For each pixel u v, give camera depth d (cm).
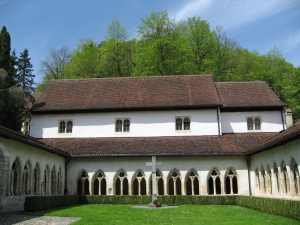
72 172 2764
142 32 4869
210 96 3073
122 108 3003
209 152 2638
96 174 2745
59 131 3048
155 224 1378
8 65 3359
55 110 3038
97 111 3041
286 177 1981
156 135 2967
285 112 2998
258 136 2942
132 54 5453
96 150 2745
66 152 2628
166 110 3008
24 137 1880
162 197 2539
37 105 3134
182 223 1417
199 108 2980
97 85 3381
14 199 1855
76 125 3038
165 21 4828
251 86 3397
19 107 3194
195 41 5147
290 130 2003
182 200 2527
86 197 2589
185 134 2953
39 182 2253
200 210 1998
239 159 2706
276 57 5950
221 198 2508
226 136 2941
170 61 4431
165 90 3222
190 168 2694
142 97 3133
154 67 4434
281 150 2020
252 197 2117
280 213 1688
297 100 4984
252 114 3091
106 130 3006
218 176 2698
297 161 1777
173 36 4775
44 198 1928
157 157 2720
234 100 3173
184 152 2636
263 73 5194
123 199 2572
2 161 1669
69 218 1552
